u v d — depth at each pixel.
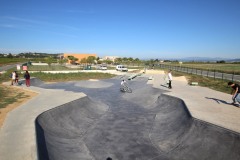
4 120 9.88
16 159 6.23
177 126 11.02
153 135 10.84
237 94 12.38
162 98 16.55
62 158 7.92
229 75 32.22
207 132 8.83
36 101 13.64
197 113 10.67
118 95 20.44
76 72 39.31
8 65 66.19
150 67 61.91
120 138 10.44
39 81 27.08
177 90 18.64
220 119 9.61
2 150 6.77
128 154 8.87
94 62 86.44
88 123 12.62
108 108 15.90
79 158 8.40
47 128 10.02
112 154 8.86
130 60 103.94
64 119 11.88
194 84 22.34
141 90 21.16
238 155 7.22
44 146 7.77
